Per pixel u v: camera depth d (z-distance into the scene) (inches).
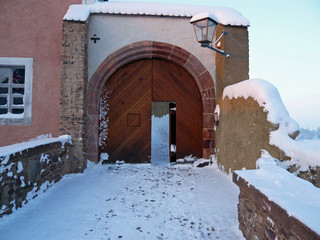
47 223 116.1
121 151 257.3
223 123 221.1
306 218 57.3
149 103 261.7
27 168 137.4
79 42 218.8
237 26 232.8
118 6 245.6
